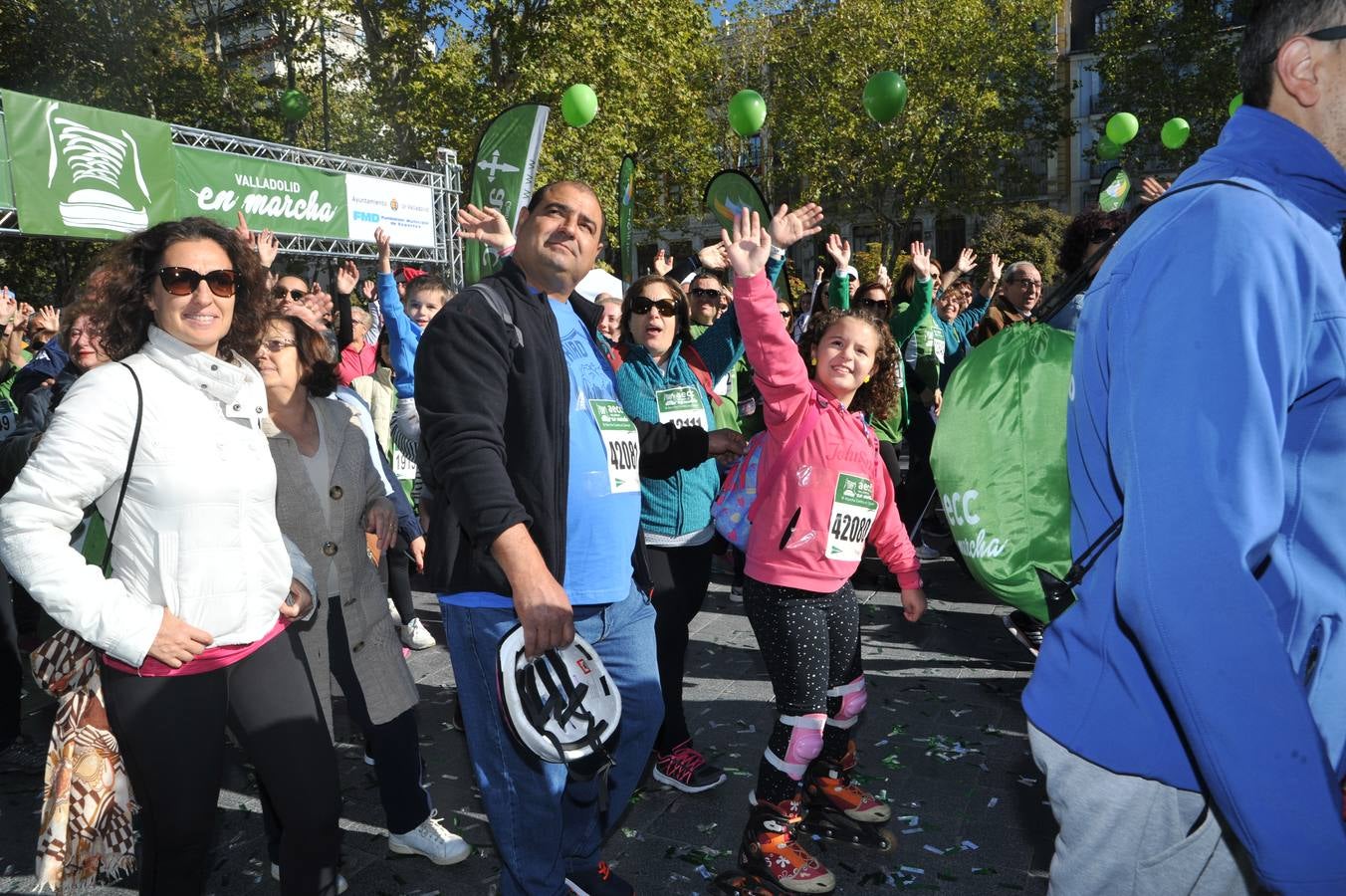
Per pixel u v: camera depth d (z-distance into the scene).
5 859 2.89
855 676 2.86
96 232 7.80
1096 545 1.20
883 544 2.89
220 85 20.62
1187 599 0.91
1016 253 27.67
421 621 5.41
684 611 3.20
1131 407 0.99
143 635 1.78
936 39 28.47
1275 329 0.94
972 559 1.63
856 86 28.80
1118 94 28.08
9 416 5.24
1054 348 1.62
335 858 2.06
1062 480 1.57
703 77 27.50
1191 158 26.64
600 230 2.17
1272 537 0.92
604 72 19.31
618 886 2.41
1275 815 0.89
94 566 1.80
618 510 2.21
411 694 2.70
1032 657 4.52
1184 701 0.93
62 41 18.70
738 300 2.44
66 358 4.69
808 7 29.64
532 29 18.73
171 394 1.89
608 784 2.35
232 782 3.43
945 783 3.27
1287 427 1.01
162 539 1.86
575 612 2.17
